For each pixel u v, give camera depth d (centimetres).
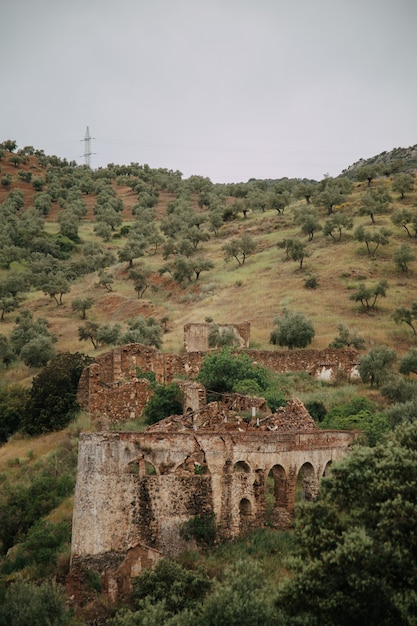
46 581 4575
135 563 4578
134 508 4791
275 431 5488
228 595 3862
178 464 4962
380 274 13312
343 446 5659
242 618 3734
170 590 4294
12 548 5447
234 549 4844
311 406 7250
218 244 17950
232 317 12012
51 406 7475
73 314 14675
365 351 9806
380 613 3650
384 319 11288
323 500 4166
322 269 13862
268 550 4806
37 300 15900
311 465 5466
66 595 4484
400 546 3709
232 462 5078
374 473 4022
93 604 4450
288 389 8231
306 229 16288
